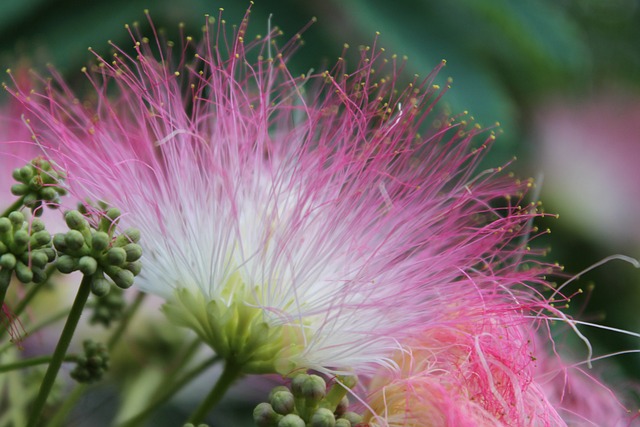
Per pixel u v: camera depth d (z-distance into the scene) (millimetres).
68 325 227
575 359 279
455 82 284
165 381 257
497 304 242
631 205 351
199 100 248
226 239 238
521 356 240
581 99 373
